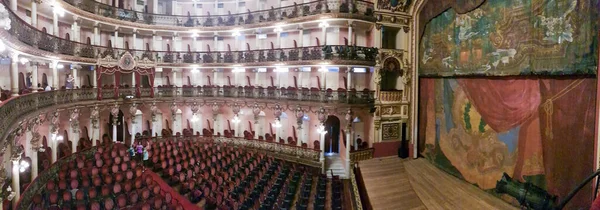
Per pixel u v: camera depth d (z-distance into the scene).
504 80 16.84
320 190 18.52
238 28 30.55
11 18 12.76
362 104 23.97
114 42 29.22
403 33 25.38
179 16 31.73
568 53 13.16
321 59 24.50
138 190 16.39
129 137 29.89
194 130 32.59
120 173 18.16
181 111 32.69
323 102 24.03
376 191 19.14
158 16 31.08
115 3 29.72
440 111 22.50
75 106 22.16
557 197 14.02
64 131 24.08
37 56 17.70
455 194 18.27
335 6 24.92
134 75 29.81
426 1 23.58
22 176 16.33
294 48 26.55
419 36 24.91
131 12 29.41
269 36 30.83
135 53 28.92
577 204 13.05
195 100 31.70
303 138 27.86
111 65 26.55
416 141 25.30
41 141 21.03
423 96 24.70
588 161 12.62
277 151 26.73
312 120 27.23
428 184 20.05
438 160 22.78
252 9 32.03
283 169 22.84
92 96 24.48
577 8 12.79
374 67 25.06
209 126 32.59
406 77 25.45
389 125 25.56
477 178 18.84
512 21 15.94
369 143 25.72
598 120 12.06
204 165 21.55
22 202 13.52
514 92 16.23
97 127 25.20
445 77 21.83
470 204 16.91
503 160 16.94
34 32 16.73
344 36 26.53
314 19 25.38
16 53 14.54
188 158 23.22
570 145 13.40
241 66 30.22
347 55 23.98
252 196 17.36
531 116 15.28
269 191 18.34
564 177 13.68
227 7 33.28
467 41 19.22
